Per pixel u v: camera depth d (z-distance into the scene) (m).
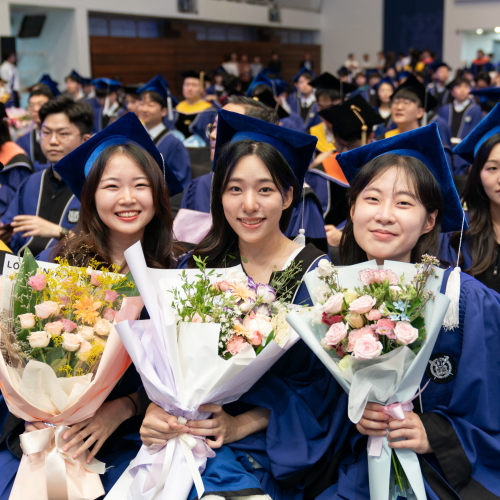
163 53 17.20
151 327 1.75
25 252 1.89
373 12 21.38
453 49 20.19
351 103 4.37
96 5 14.99
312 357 1.99
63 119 3.70
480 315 1.75
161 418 1.76
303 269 2.08
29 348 1.77
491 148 2.49
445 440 1.68
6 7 13.53
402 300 1.56
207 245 2.22
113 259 2.25
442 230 2.05
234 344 1.67
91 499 1.79
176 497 1.68
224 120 2.10
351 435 1.86
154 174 2.14
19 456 1.91
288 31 21.50
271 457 1.79
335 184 4.45
